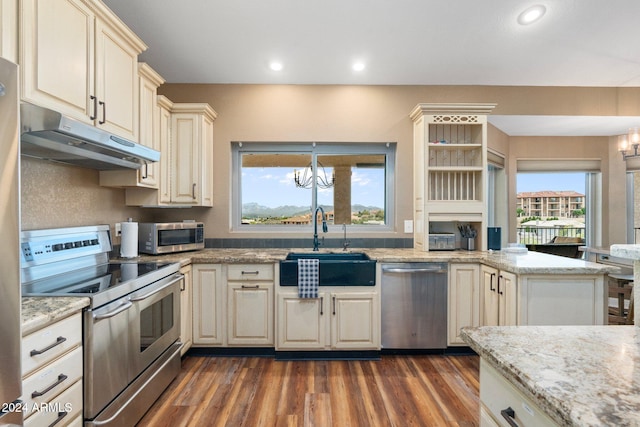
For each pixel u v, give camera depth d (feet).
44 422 3.74
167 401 6.35
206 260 8.28
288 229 10.57
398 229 10.39
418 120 9.88
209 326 8.36
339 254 9.43
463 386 6.95
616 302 12.68
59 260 6.01
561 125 11.62
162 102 8.63
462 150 10.22
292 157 10.80
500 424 2.68
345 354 8.34
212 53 8.77
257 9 7.24
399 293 8.36
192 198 9.27
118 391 5.09
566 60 9.11
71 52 5.12
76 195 6.85
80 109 5.32
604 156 13.28
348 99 10.40
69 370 4.17
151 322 6.20
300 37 8.16
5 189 2.82
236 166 10.65
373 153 10.77
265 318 8.34
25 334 3.50
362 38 8.20
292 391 6.73
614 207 13.21
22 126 4.41
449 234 9.61
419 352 8.56
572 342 2.85
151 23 7.63
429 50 8.68
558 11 7.29
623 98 10.60
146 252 8.47
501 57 8.98
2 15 4.04
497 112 10.53
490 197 13.38
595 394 1.98
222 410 6.06
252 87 10.34
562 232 13.58
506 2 7.05
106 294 4.79
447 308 8.45
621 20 7.52
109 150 5.84
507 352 2.64
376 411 6.04
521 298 6.66
